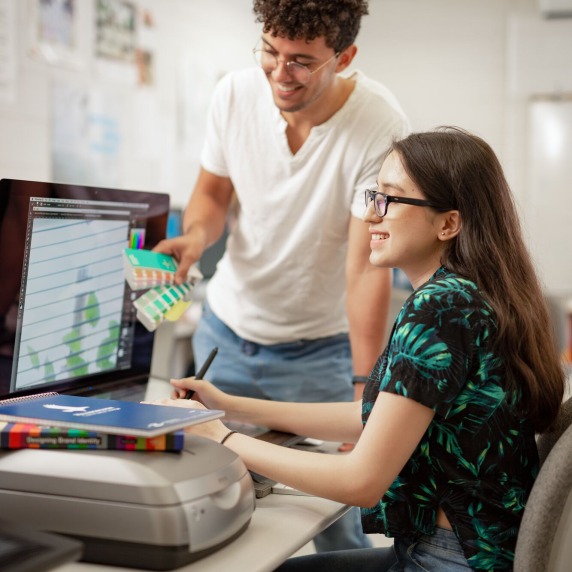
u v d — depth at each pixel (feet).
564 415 3.73
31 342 3.89
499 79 18.22
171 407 3.31
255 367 5.69
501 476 3.40
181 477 2.79
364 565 3.95
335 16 4.63
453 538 3.45
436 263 3.76
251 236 5.68
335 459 3.38
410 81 18.81
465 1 18.28
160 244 4.74
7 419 3.05
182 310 4.73
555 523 3.10
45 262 3.84
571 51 17.57
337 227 5.44
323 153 5.27
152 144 13.51
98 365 4.44
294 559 4.07
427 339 3.27
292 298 5.59
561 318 13.66
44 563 2.14
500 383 3.42
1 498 2.82
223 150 5.71
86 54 11.73
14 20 10.32
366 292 5.23
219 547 2.94
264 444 3.55
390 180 3.72
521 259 3.67
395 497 3.52
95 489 2.74
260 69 5.43
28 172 10.78
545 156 17.93
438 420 3.40
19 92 10.51
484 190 3.63
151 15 13.21
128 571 2.73
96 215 4.13
